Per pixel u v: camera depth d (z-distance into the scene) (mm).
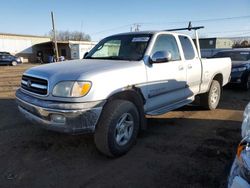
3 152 3855
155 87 4211
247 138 2076
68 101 3205
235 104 7102
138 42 4395
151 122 5371
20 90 4035
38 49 45250
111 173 3285
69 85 3217
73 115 3160
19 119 5430
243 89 9438
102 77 3365
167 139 4387
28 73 3822
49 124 3346
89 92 3221
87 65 3766
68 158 3688
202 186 2979
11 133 4605
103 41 5023
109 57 4469
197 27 5684
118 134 3627
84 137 4430
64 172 3311
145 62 4059
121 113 3547
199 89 5688
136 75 3822
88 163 3547
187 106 6676
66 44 43688
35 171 3330
